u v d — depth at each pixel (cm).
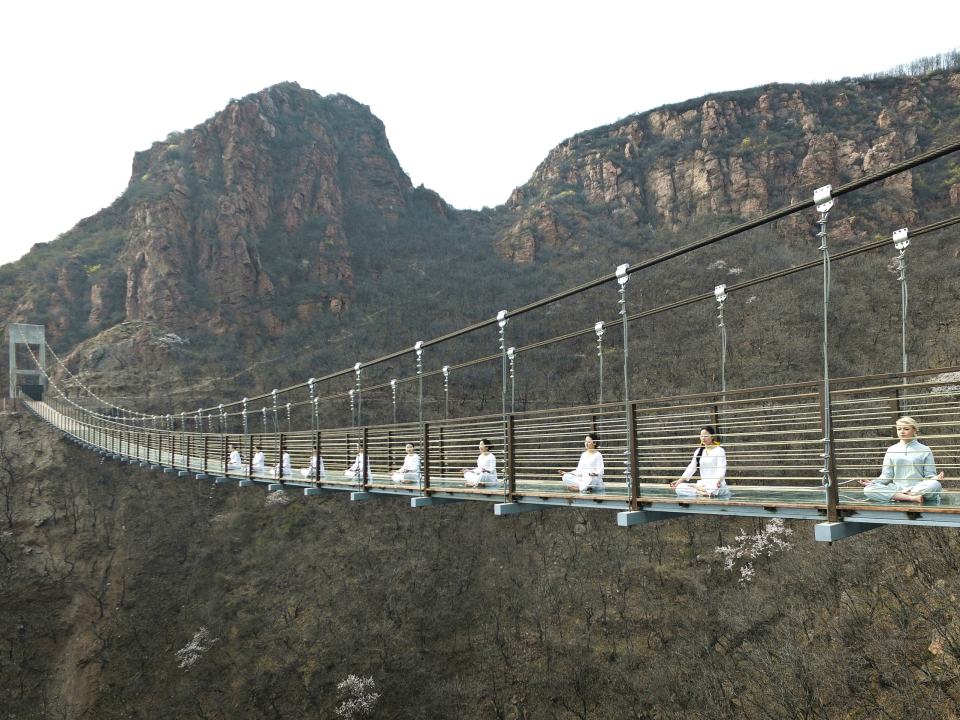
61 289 8281
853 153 8319
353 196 11419
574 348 5778
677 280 6094
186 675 3281
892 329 3981
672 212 9350
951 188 6844
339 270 8856
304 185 9944
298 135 10750
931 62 9600
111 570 3850
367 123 12912
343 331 7856
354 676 3027
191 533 4147
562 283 8212
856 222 6662
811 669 2127
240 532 4169
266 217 9338
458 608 3334
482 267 9138
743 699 2273
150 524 4153
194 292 7831
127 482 4456
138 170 10069
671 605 2983
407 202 12106
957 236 4409
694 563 3167
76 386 6406
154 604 3656
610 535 3494
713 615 2833
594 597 3142
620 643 2886
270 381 6700
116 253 8769
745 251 6325
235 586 3809
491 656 3034
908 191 7025
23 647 3356
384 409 5547
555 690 2767
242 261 8119
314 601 3519
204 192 8825
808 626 2362
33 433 4859
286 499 4334
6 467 4347
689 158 9712
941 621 1920
